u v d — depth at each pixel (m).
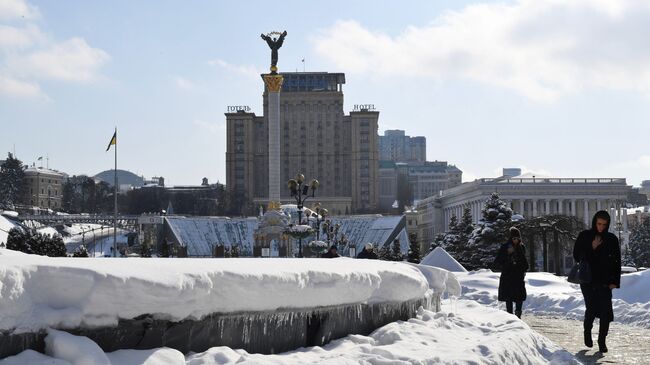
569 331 18.64
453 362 9.61
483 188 166.88
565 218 67.81
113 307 6.77
